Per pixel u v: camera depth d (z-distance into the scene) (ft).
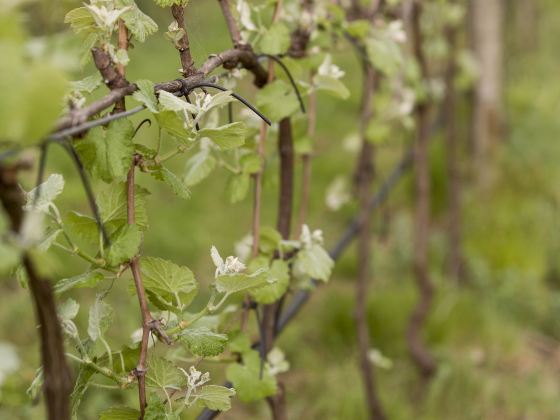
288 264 6.19
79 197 15.39
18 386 7.88
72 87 3.80
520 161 16.52
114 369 4.48
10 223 2.83
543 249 14.70
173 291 4.34
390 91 9.82
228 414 10.21
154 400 4.16
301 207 7.21
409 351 11.25
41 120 2.52
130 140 3.77
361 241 9.97
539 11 25.80
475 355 11.95
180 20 4.44
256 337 9.73
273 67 5.89
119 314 11.37
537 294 13.42
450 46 13.47
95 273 4.02
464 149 17.38
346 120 21.06
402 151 18.15
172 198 16.87
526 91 20.53
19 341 11.25
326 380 11.00
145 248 14.57
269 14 6.54
